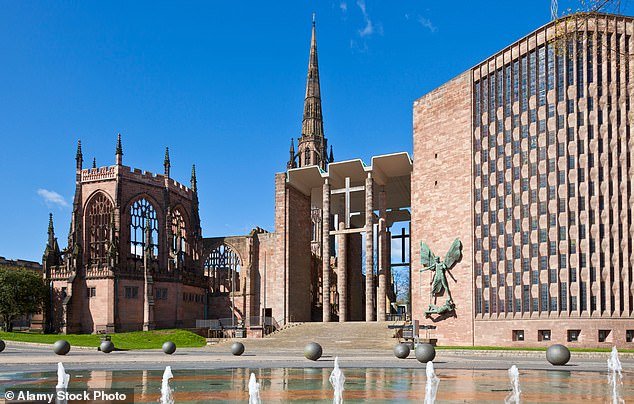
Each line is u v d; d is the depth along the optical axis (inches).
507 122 2933.1
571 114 2723.9
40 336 3053.6
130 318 3860.7
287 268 4067.4
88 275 3890.3
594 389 1036.5
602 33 2691.9
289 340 3115.2
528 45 2861.7
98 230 4082.2
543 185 2760.8
